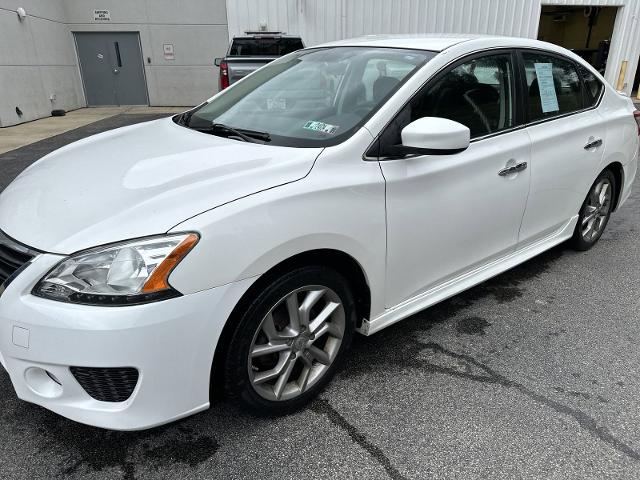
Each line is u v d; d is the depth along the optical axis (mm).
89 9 13430
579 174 3506
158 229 1700
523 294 3404
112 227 1718
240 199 1838
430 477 1908
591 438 2115
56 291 1664
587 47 21906
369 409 2266
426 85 2455
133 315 1626
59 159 2506
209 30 13875
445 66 2557
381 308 2430
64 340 1637
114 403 1750
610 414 2262
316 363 2291
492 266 3080
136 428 1759
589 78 3688
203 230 1718
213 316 1760
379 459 1989
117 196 1897
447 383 2453
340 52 2941
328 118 2404
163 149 2365
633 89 17375
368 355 2676
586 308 3223
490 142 2754
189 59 14133
